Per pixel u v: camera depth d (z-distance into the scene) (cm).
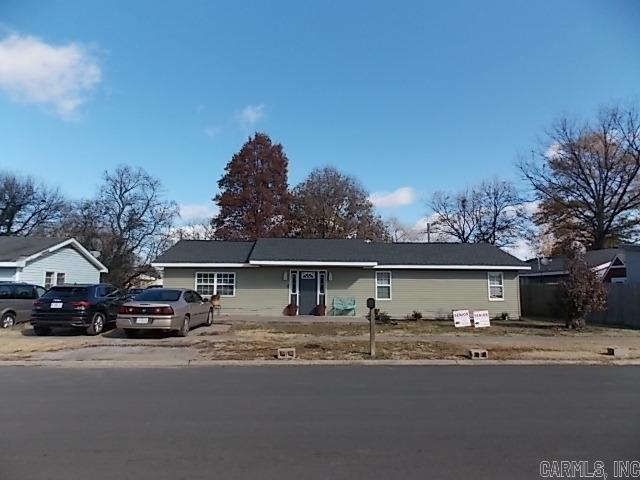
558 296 2020
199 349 1297
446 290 2627
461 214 5300
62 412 671
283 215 4909
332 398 766
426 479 433
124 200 4697
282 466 464
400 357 1206
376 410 687
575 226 4425
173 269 2567
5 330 1703
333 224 4912
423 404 726
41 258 2680
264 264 2470
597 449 517
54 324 1542
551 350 1345
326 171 5088
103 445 526
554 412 678
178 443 533
